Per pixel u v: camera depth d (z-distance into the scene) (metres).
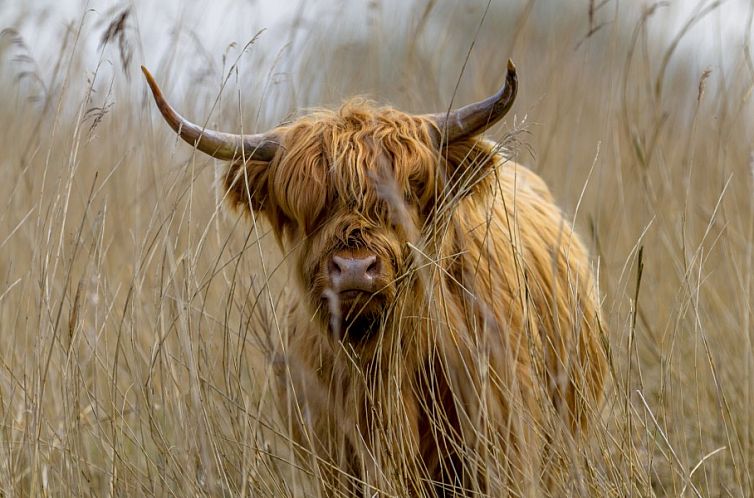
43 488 14.66
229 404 15.08
